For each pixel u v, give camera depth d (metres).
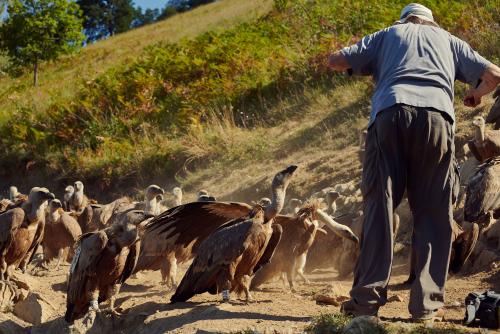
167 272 9.24
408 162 6.10
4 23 32.84
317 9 23.53
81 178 19.81
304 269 9.57
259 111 18.67
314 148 15.47
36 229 9.95
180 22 43.53
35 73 32.81
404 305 7.18
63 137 21.59
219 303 7.30
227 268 7.35
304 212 8.51
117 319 7.80
